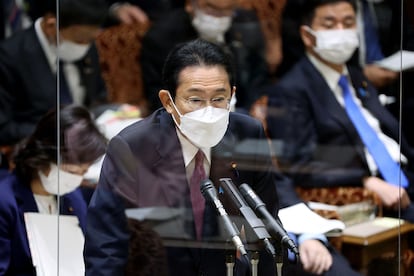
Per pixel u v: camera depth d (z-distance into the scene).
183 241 9.38
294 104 12.07
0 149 11.66
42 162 10.41
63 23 11.88
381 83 12.40
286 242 8.94
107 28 12.38
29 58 12.06
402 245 11.59
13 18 12.84
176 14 12.61
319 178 11.55
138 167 9.46
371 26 12.47
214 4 12.51
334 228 10.91
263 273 9.02
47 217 10.43
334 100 12.23
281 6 12.71
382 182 11.84
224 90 9.42
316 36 12.42
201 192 9.38
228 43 12.57
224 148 9.56
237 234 9.01
